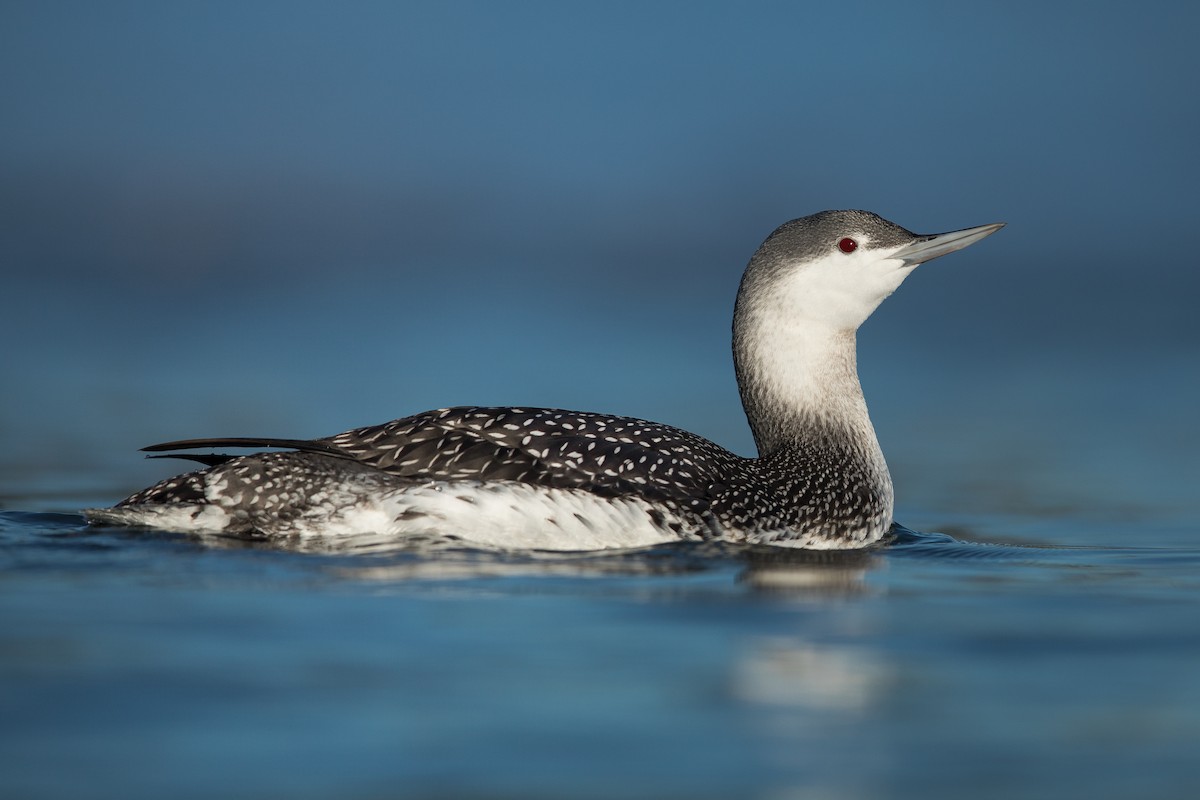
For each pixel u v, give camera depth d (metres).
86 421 19.67
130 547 11.90
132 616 9.91
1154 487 16.88
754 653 9.42
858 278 13.95
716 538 12.75
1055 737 8.02
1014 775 7.50
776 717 8.27
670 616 10.32
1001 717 8.32
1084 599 11.12
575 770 7.45
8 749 7.55
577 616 10.21
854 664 9.26
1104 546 13.66
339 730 7.89
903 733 8.08
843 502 13.54
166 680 8.59
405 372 23.77
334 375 23.42
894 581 11.78
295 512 12.28
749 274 14.40
